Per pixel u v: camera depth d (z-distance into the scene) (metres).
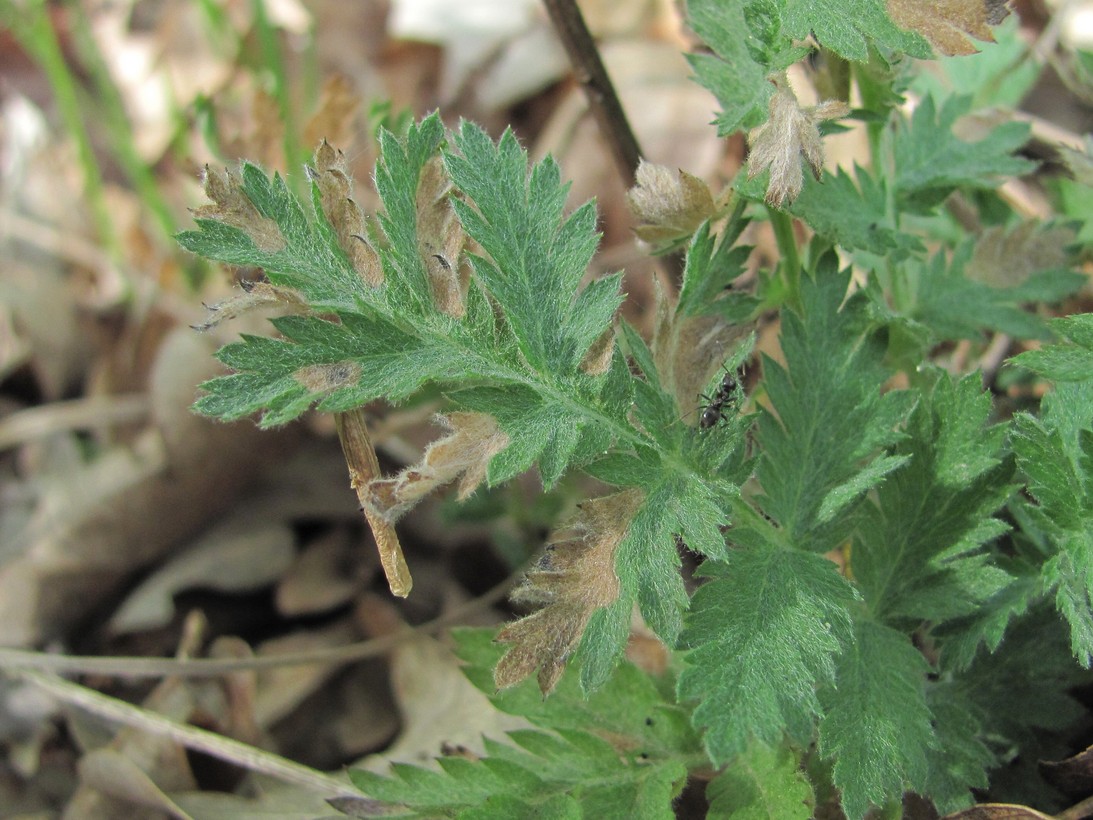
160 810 0.18
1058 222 0.17
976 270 0.17
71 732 0.20
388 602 0.22
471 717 0.19
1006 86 0.20
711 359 0.14
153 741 0.19
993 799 0.14
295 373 0.13
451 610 0.22
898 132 0.16
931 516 0.14
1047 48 0.22
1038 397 0.17
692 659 0.12
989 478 0.14
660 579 0.12
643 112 0.29
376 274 0.13
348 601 0.23
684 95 0.29
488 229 0.13
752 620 0.13
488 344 0.13
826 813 0.14
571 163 0.29
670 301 0.14
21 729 0.20
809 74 0.16
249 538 0.24
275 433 0.25
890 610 0.14
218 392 0.12
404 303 0.13
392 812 0.14
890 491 0.14
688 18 0.15
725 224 0.14
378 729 0.20
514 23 0.34
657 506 0.13
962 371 0.19
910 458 0.14
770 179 0.13
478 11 0.34
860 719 0.13
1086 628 0.13
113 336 0.30
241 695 0.20
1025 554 0.14
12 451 0.27
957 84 0.19
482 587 0.23
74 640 0.23
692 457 0.13
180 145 0.28
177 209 0.32
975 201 0.19
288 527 0.24
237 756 0.17
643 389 0.13
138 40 0.36
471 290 0.13
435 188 0.13
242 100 0.30
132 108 0.34
